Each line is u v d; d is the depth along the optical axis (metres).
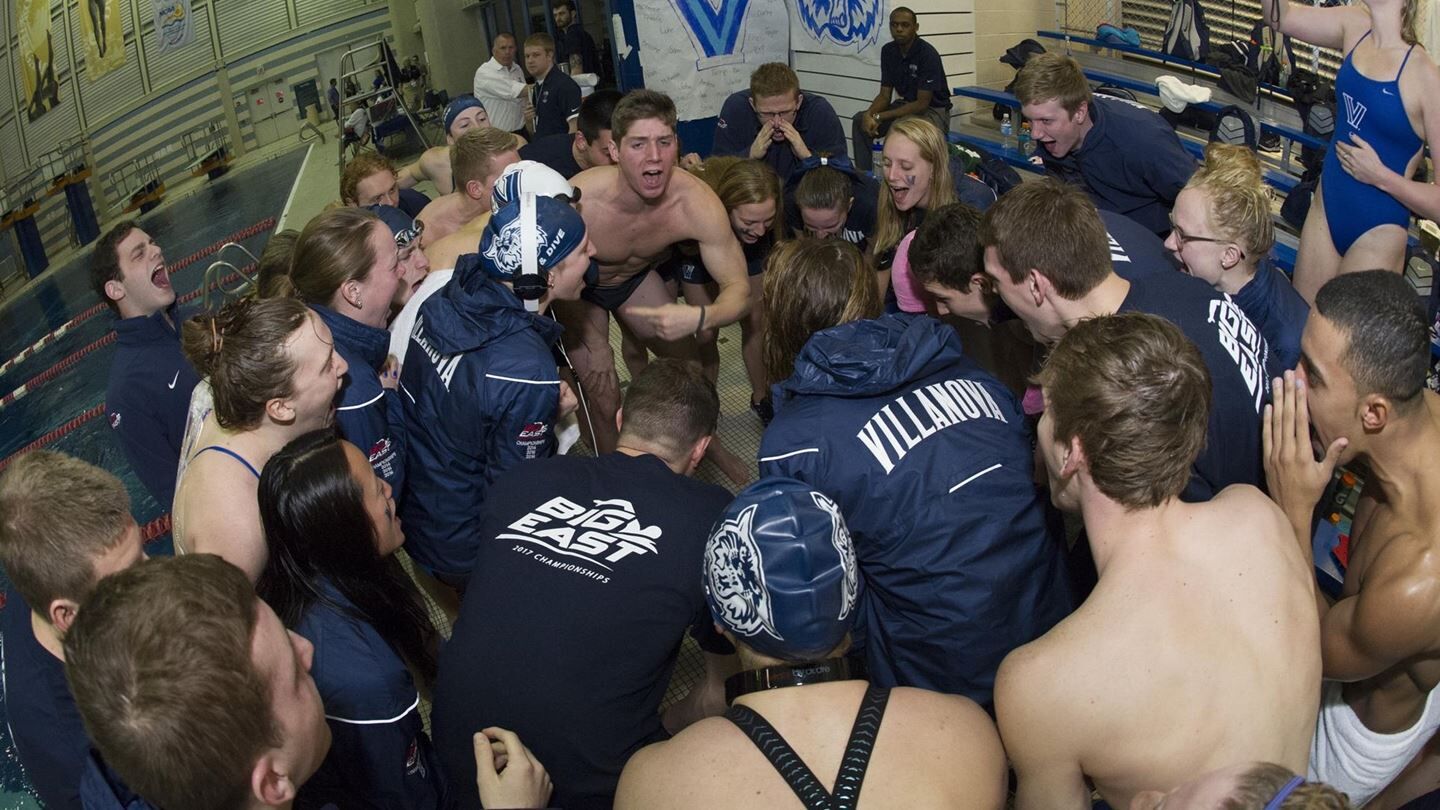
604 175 3.07
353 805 1.65
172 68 17.27
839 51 6.58
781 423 1.72
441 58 13.30
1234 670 1.18
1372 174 2.88
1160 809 0.96
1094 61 6.91
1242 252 1.99
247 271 5.53
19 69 18.17
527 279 2.17
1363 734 1.66
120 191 17.56
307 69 17.47
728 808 1.09
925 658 1.70
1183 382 1.21
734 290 3.11
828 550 1.20
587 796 1.58
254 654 1.07
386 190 3.76
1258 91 5.59
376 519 1.79
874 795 1.09
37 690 1.56
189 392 3.01
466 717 1.59
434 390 2.21
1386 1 2.82
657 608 1.60
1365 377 1.39
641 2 6.62
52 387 9.06
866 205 3.52
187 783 1.02
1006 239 1.83
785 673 1.22
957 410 1.69
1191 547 1.25
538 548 1.67
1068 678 1.19
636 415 1.93
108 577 1.10
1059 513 1.78
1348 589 1.61
